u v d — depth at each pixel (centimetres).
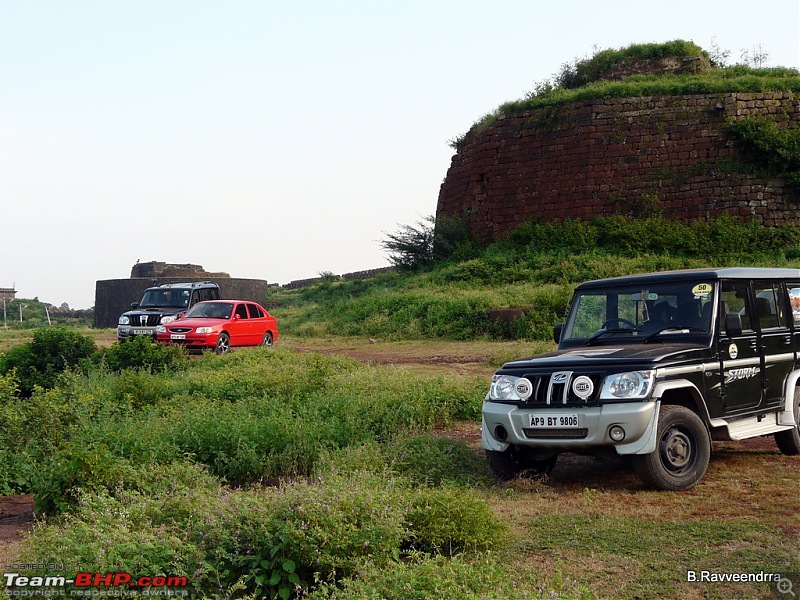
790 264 2784
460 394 1148
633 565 512
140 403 1186
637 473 696
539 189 3462
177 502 580
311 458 820
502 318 2442
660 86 3338
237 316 2228
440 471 772
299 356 1766
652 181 3262
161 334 2131
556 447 711
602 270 2933
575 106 3419
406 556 547
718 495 678
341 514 516
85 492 645
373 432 934
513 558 533
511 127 3588
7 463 818
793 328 859
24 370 1566
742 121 3184
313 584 496
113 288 5009
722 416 754
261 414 995
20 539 606
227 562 500
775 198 3095
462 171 3841
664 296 805
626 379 689
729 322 754
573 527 598
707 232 3102
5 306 6369
